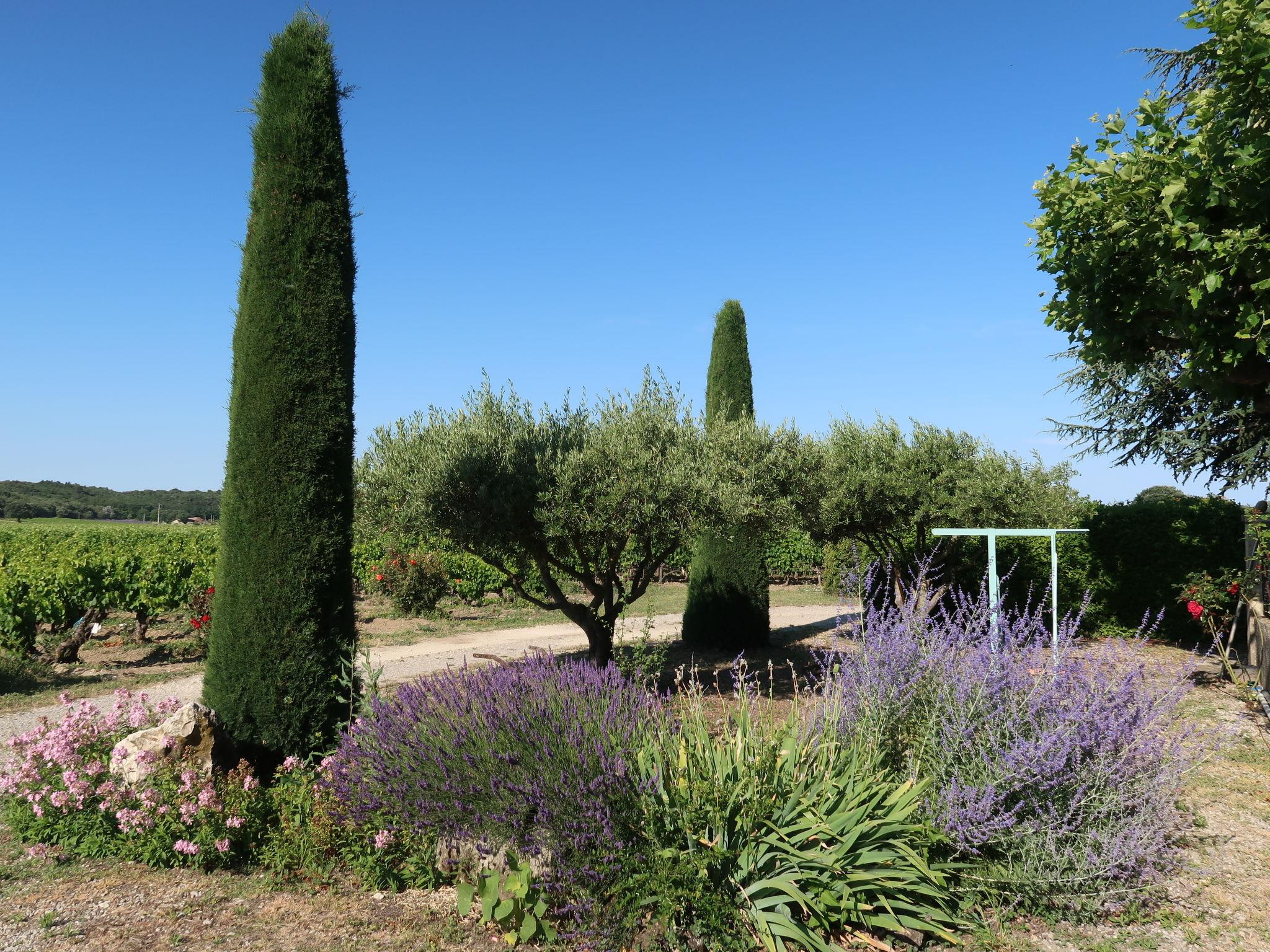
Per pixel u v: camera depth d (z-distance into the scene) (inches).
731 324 530.9
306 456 225.3
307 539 223.3
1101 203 189.8
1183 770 159.5
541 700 169.3
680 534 324.5
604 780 141.8
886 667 176.9
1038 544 530.9
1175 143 184.4
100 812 179.0
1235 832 193.2
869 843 143.0
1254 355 177.0
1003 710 163.0
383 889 161.2
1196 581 466.0
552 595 343.0
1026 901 150.2
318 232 233.5
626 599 348.5
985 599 209.3
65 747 188.7
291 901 155.7
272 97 236.2
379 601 738.2
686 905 137.0
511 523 305.3
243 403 225.3
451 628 597.3
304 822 174.2
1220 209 170.9
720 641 484.1
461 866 156.9
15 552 594.6
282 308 227.3
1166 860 162.2
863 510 461.7
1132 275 196.1
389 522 310.8
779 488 389.1
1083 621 525.0
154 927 143.6
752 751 156.1
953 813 151.1
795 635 559.5
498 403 322.7
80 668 431.5
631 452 308.5
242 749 212.8
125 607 470.9
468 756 152.8
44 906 152.3
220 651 218.1
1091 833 147.7
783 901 135.3
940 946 140.0
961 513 448.5
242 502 221.8
